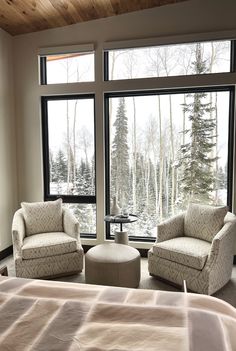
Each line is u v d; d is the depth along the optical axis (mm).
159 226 3014
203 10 3363
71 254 3096
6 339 1123
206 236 2959
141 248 3773
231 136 3510
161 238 3016
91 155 3975
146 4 3404
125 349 1045
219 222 2906
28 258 2924
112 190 3963
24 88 3963
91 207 4020
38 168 4035
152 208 3873
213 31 3342
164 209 3832
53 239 3092
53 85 3854
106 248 2926
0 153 3725
